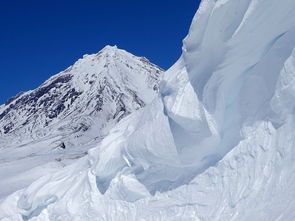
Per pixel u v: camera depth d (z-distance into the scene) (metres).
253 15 7.59
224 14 7.97
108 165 11.63
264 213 6.78
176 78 9.84
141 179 10.55
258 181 7.41
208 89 8.89
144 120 11.09
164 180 9.94
